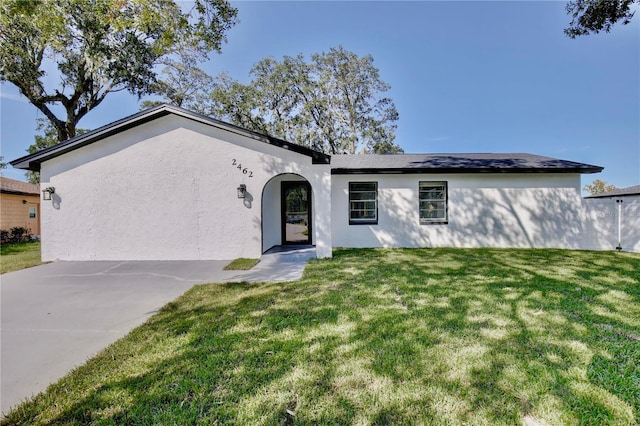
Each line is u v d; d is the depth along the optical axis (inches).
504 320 135.6
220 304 165.5
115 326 140.7
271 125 945.5
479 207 391.5
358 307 155.4
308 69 950.4
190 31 278.4
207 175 312.0
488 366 97.3
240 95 895.1
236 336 123.3
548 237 386.3
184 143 312.5
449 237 393.7
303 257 314.5
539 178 386.9
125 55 478.6
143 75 546.0
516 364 98.4
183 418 76.0
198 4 273.4
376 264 271.3
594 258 299.3
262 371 96.5
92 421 76.5
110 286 210.1
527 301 161.6
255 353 108.6
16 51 418.9
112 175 312.0
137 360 106.0
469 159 435.8
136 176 312.2
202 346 115.3
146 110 303.7
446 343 113.8
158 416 77.0
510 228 390.0
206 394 85.6
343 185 394.6
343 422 73.4
